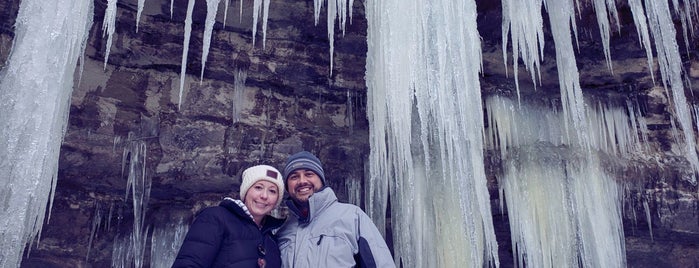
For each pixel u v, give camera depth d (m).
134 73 5.14
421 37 4.35
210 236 2.38
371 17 4.76
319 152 5.70
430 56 4.38
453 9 4.46
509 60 6.09
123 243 5.19
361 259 2.71
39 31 3.51
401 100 4.29
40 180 3.50
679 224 5.47
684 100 5.39
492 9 5.98
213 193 5.47
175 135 5.20
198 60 5.46
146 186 5.11
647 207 5.50
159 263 5.18
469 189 4.45
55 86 3.52
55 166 3.82
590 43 6.10
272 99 5.71
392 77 4.29
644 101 5.90
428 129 5.07
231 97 5.51
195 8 5.46
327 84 6.00
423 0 4.39
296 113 5.78
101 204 5.10
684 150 5.63
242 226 2.53
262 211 2.72
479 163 4.45
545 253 5.07
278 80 5.79
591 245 5.15
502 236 6.03
